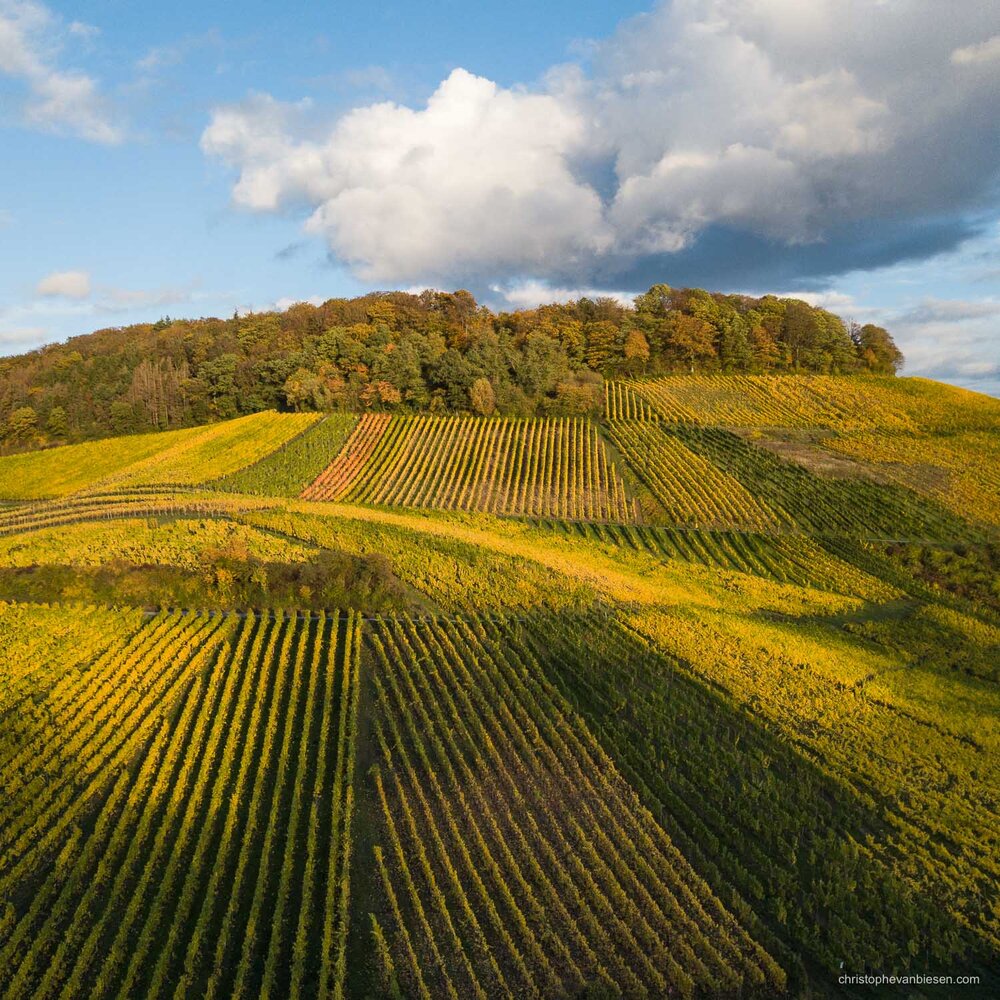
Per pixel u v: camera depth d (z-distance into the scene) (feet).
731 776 105.91
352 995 72.13
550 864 87.30
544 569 179.52
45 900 81.46
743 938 77.87
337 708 120.67
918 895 84.17
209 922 79.82
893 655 149.59
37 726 110.22
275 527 208.03
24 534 200.64
